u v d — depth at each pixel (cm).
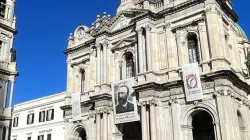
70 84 5544
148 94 4128
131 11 4862
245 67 5994
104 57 4972
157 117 4103
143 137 4044
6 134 5091
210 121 4491
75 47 5634
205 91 3816
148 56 4350
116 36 5056
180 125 3919
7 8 5750
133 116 4334
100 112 4675
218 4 4197
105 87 4809
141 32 4559
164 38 4469
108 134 4597
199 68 3975
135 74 4638
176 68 4212
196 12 4212
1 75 5250
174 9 4406
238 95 4044
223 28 4325
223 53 3906
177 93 4041
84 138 5278
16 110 7544
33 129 6969
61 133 6366
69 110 5353
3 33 5512
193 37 4291
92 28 5519
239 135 3634
